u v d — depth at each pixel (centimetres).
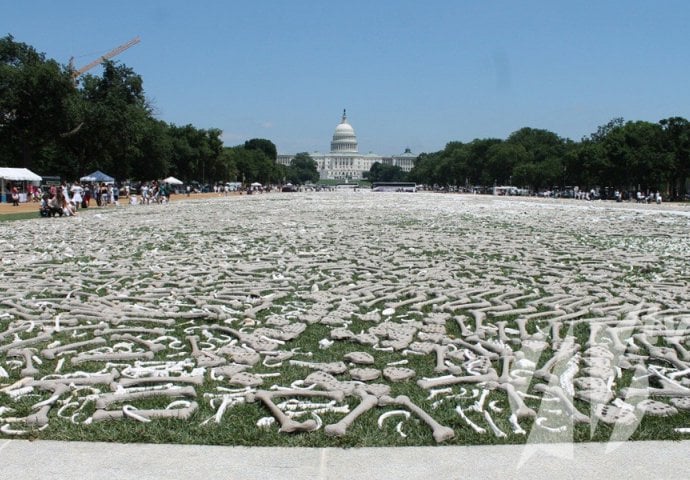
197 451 575
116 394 697
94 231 2780
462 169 18438
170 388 730
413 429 621
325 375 766
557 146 16050
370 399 684
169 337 953
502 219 3847
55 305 1153
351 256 1866
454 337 965
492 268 1642
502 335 947
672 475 536
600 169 10706
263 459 560
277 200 7856
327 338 965
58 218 3756
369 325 1041
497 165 15938
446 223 3419
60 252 1973
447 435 597
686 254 1988
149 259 1812
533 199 9838
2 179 6019
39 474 532
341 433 600
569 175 12781
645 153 10112
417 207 5678
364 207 5612
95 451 574
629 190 11200
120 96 7406
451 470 542
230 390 728
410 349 900
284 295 1271
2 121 6644
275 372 801
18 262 1739
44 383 736
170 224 3253
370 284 1383
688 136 10219
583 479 529
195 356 859
